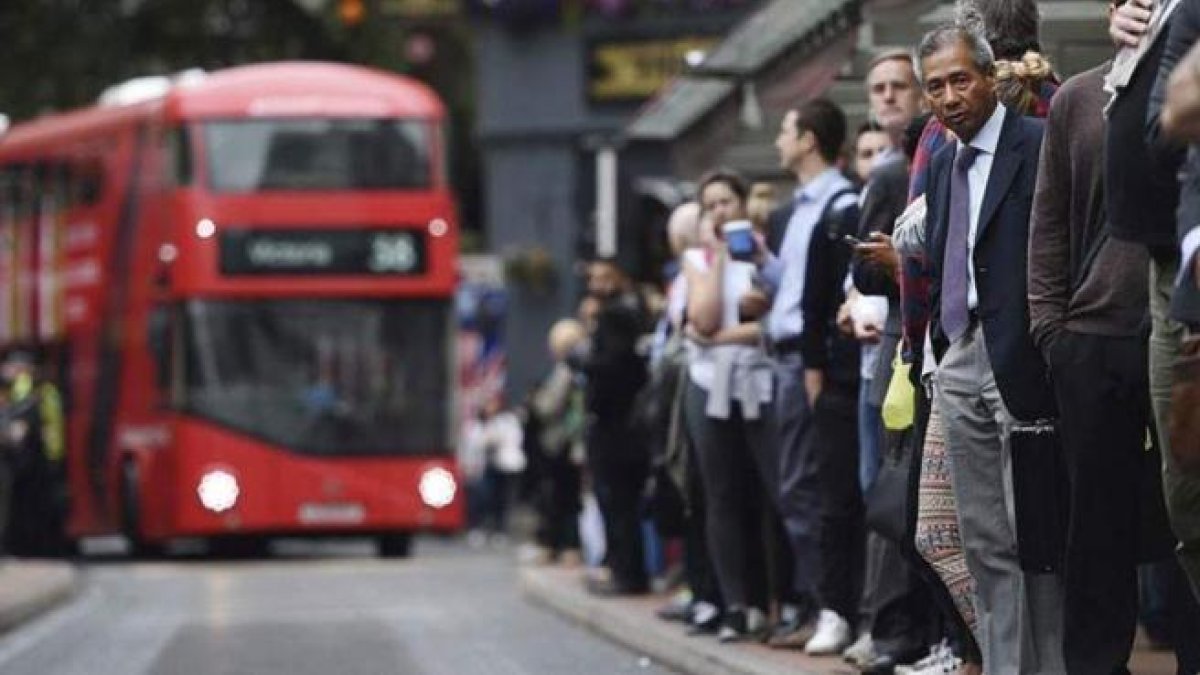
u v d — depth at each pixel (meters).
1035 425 13.42
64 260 48.38
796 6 22.61
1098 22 17.75
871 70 16.94
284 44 62.59
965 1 14.58
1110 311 12.71
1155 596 17.62
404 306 43.50
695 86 28.42
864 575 18.22
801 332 18.00
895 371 15.20
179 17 61.22
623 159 38.12
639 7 57.50
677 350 22.11
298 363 43.12
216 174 42.94
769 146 28.48
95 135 46.97
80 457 47.50
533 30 58.59
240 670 21.48
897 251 14.63
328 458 43.19
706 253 19.62
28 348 50.38
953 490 13.94
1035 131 13.70
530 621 26.19
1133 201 11.84
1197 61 10.59
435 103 43.88
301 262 43.12
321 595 31.78
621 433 25.17
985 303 13.59
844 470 17.80
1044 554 13.34
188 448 42.84
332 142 43.31
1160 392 11.88
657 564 28.72
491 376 59.09
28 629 27.72
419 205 43.50
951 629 15.88
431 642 23.94
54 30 60.50
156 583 35.53
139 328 44.41
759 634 19.80
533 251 58.34
